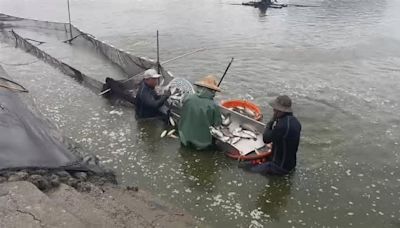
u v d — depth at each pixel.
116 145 7.58
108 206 4.97
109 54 13.33
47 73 12.05
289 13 26.02
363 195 6.13
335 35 18.58
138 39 17.31
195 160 7.07
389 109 9.55
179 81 8.93
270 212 5.68
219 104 8.62
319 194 6.13
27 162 5.49
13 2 29.98
